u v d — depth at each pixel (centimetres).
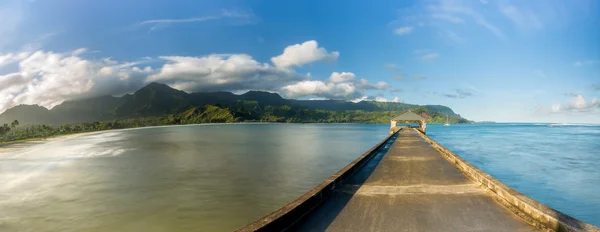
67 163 2952
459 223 580
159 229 1167
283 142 5359
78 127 13150
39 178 2192
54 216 1331
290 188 1759
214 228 1172
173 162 2841
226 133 9269
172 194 1645
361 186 928
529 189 1753
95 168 2595
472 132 9500
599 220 1274
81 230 1173
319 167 2480
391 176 1097
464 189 883
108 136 8025
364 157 1442
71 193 1716
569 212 1374
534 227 553
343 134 8475
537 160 2858
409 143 2611
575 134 7894
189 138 6706
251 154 3447
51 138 7869
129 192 1709
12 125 9900
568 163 2673
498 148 3991
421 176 1098
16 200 1584
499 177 2080
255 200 1522
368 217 621
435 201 746
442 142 5069
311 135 7925
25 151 4400
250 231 456
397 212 655
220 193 1653
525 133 8575
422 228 553
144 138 6894
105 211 1384
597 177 2067
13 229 1195
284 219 541
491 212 648
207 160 2959
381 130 11844
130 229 1176
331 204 722
